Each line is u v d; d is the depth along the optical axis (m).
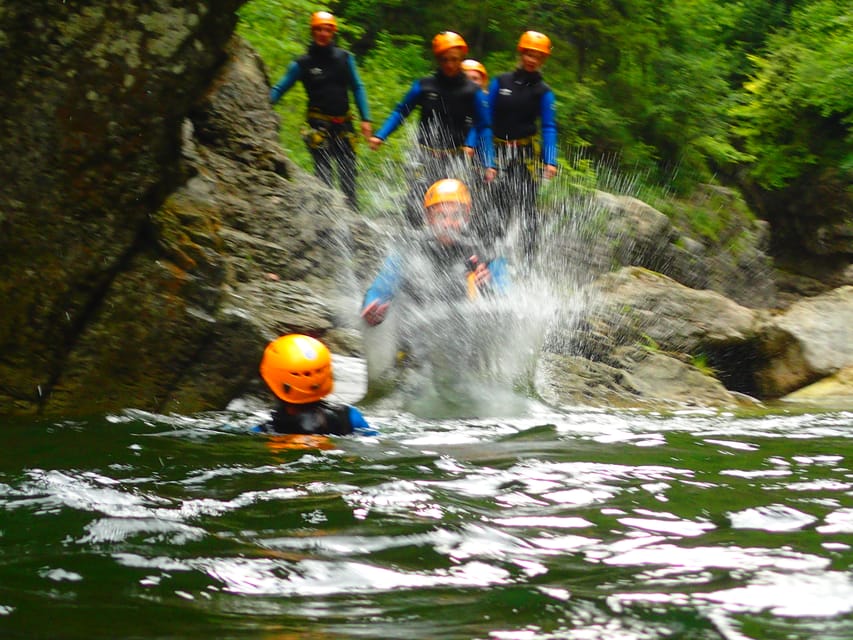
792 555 2.95
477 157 9.75
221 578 2.67
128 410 6.23
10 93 5.69
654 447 5.21
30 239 5.91
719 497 3.83
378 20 18.06
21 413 5.94
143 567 2.76
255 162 9.54
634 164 18.05
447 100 9.68
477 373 7.29
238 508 3.51
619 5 18.17
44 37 5.68
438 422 6.23
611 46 18.47
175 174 6.47
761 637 2.22
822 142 21.67
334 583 2.65
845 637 2.21
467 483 4.04
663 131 18.91
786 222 21.64
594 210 14.04
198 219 6.86
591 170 16.14
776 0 25.08
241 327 6.66
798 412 7.90
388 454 4.79
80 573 2.70
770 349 11.56
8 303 5.91
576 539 3.15
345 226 9.57
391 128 9.90
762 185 21.42
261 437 5.35
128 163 6.11
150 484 3.91
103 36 5.80
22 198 5.84
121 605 2.43
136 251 6.40
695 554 2.96
